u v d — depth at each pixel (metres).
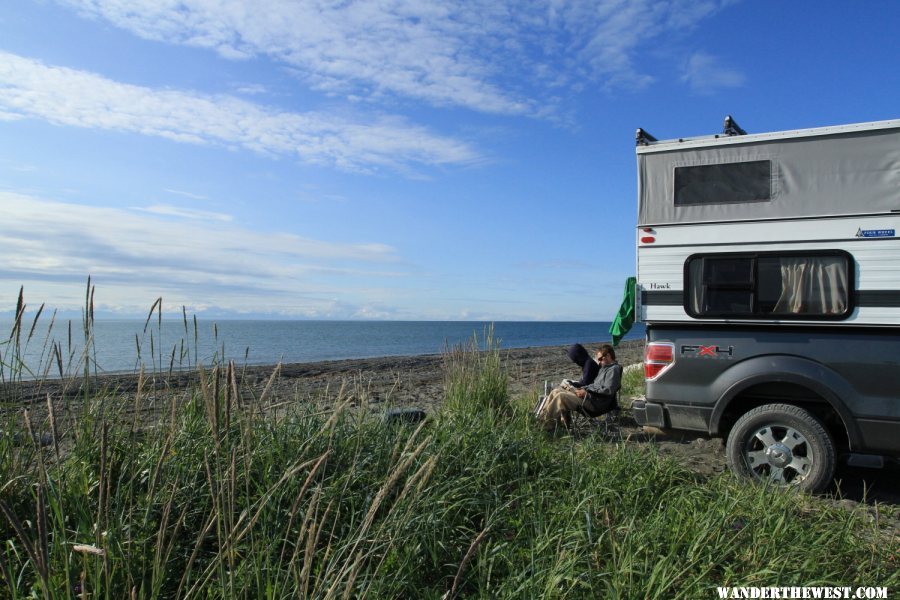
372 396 10.44
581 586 3.40
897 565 3.76
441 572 3.72
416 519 3.74
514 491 4.65
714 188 6.04
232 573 2.58
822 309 5.52
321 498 3.81
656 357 6.16
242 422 3.81
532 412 7.72
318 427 4.58
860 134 5.50
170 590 3.16
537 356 23.47
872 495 5.54
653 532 3.80
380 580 3.18
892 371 5.22
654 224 6.26
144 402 4.51
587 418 7.90
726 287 5.90
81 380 4.39
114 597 2.78
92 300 4.05
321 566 3.00
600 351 7.81
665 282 6.17
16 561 3.09
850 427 5.30
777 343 5.66
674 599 3.23
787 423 5.47
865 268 5.39
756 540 3.80
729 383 5.77
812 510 4.64
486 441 5.15
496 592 3.35
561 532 3.89
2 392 3.83
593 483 4.71
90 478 3.68
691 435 6.09
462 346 8.94
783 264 5.71
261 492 3.69
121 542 3.04
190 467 3.81
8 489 3.46
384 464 4.43
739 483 5.17
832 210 5.55
